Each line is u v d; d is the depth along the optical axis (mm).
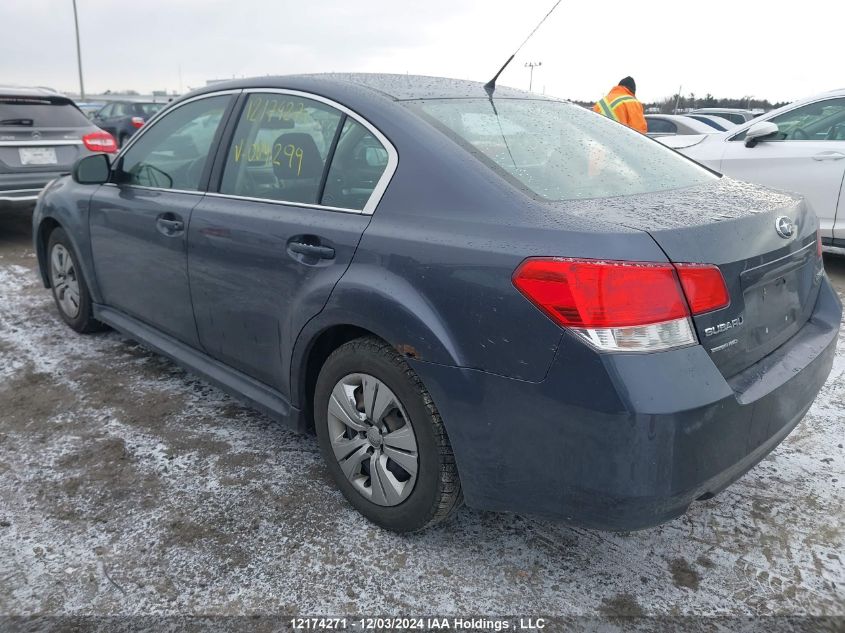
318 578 2223
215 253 2877
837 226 5695
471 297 1961
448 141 2240
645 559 2338
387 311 2141
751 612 2102
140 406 3406
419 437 2193
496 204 2025
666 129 10922
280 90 2830
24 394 3527
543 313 1828
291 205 2600
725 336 1930
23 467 2838
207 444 3047
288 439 3105
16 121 6691
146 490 2689
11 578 2195
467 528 2490
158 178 3377
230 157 2959
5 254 6723
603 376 1753
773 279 2152
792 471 2867
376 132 2383
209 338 3086
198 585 2180
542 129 2607
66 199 4027
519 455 1956
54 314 4809
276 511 2564
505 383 1923
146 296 3475
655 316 1771
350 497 2531
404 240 2146
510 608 2109
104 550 2336
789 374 2125
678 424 1747
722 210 2102
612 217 1920
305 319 2447
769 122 6156
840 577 2250
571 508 1915
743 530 2488
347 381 2404
